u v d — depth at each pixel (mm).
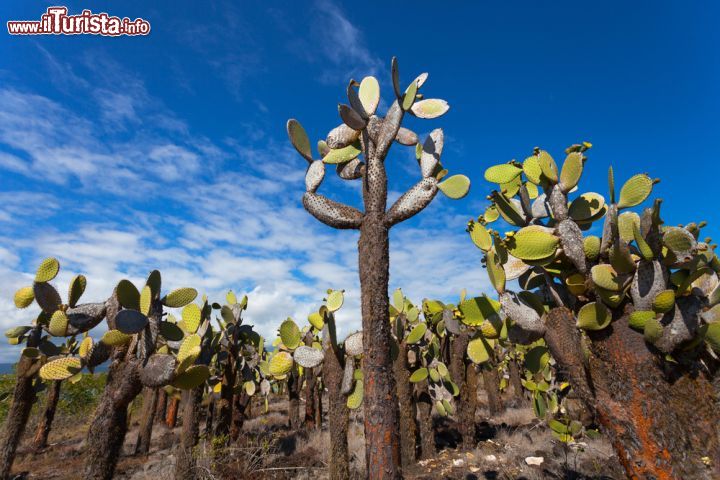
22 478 7594
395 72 2979
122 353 3404
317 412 12625
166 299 3660
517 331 2768
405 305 8117
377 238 2949
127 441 11547
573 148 2566
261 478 6500
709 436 2076
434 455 7457
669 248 2150
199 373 3320
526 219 3029
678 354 2268
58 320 3576
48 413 10305
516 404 14422
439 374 7590
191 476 5961
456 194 2842
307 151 3502
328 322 5090
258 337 8680
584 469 5531
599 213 2717
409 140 3795
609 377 2285
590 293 2479
